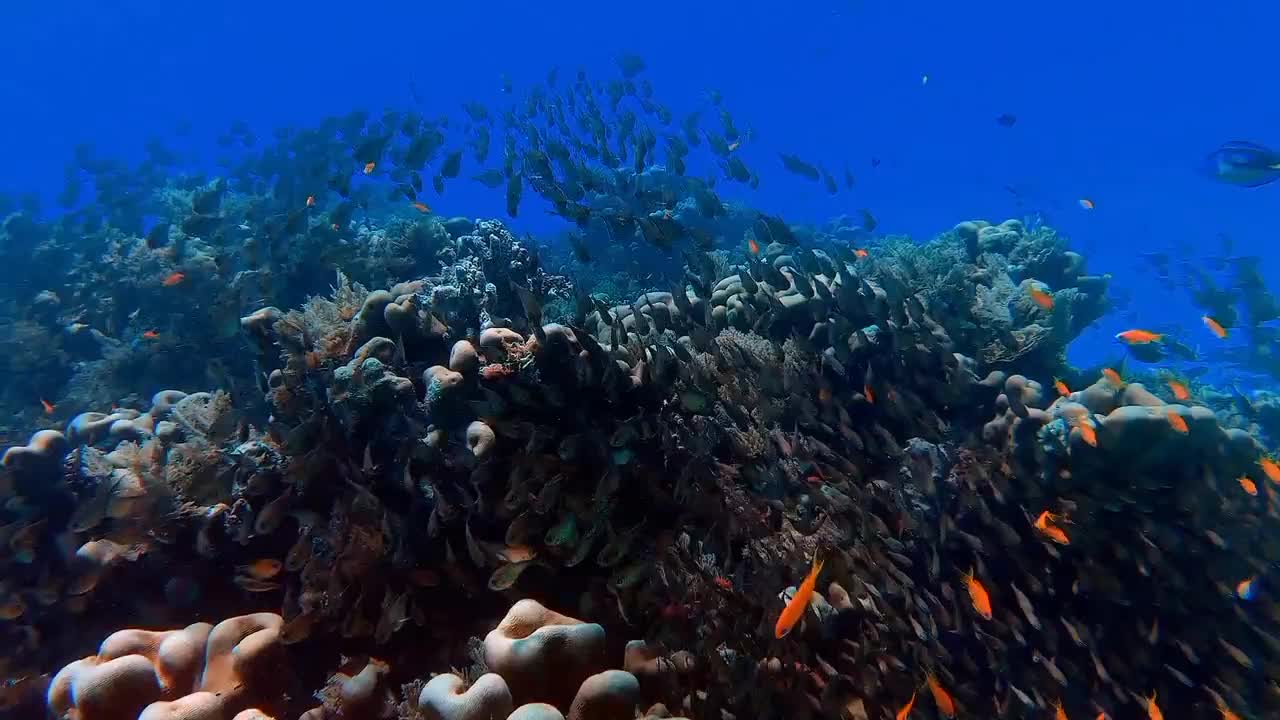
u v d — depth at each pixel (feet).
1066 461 16.83
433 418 15.52
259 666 12.80
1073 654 16.12
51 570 17.87
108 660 12.72
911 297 20.99
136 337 32.19
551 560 14.75
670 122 34.45
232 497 16.72
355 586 14.15
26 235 44.11
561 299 26.78
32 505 18.26
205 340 31.76
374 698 12.66
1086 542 16.40
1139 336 23.20
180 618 16.85
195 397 20.90
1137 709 15.62
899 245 36.70
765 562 14.84
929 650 14.46
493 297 22.08
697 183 25.73
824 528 15.80
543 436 15.24
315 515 15.25
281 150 62.85
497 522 15.37
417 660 14.25
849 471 17.81
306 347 17.95
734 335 22.11
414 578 14.43
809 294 22.43
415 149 26.50
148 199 58.85
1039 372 23.18
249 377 30.35
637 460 15.62
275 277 30.76
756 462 17.22
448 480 15.26
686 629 13.30
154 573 16.96
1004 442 18.34
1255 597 16.33
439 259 33.88
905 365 21.24
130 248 36.17
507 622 11.89
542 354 15.99
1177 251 54.08
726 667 12.20
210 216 30.81
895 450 18.12
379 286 32.58
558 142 26.45
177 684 12.59
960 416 20.74
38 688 16.40
